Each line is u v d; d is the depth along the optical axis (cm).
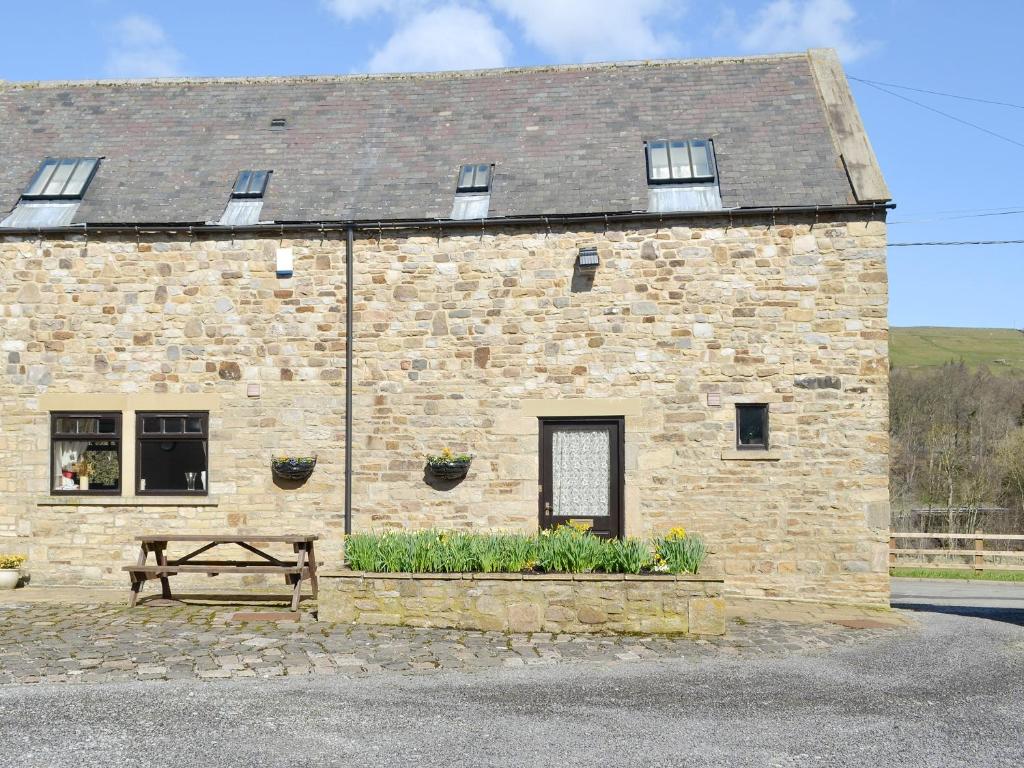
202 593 1060
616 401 1091
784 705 625
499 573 860
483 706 609
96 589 1095
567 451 1109
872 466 1059
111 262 1144
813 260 1077
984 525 3161
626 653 772
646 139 1215
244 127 1310
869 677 711
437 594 859
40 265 1146
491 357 1110
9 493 1134
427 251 1125
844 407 1066
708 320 1087
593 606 847
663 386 1088
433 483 1107
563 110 1293
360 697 626
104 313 1140
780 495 1068
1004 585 1586
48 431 1138
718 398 1080
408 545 886
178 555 1131
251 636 805
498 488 1101
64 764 498
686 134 1216
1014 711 621
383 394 1119
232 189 1192
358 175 1202
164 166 1235
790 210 1074
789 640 843
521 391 1105
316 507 1118
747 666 736
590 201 1120
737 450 1075
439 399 1114
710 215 1086
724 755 524
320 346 1128
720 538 1073
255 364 1132
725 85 1309
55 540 1130
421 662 725
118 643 775
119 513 1128
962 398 3647
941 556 2231
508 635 831
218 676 673
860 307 1070
